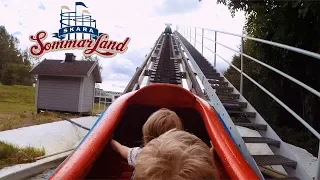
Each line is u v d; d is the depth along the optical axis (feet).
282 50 30.81
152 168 2.66
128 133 11.90
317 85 30.66
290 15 27.17
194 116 12.04
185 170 2.61
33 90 103.76
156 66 38.93
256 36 36.17
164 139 2.96
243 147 13.10
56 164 22.16
